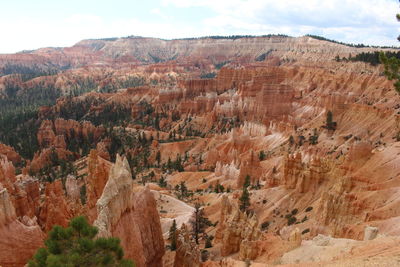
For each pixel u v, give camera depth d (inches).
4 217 1112.2
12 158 5039.4
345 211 1921.8
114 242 761.6
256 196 2888.8
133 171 4677.7
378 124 4109.3
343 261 1015.6
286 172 2815.0
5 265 1064.8
